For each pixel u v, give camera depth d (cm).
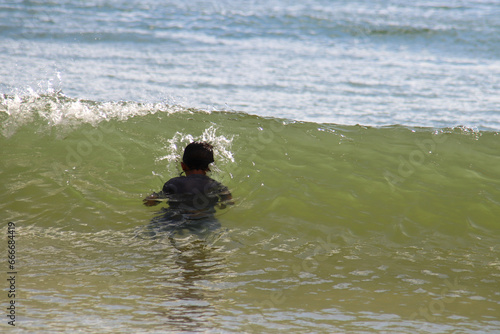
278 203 1608
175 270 1233
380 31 5753
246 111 2938
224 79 3678
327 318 1038
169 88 3362
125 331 941
